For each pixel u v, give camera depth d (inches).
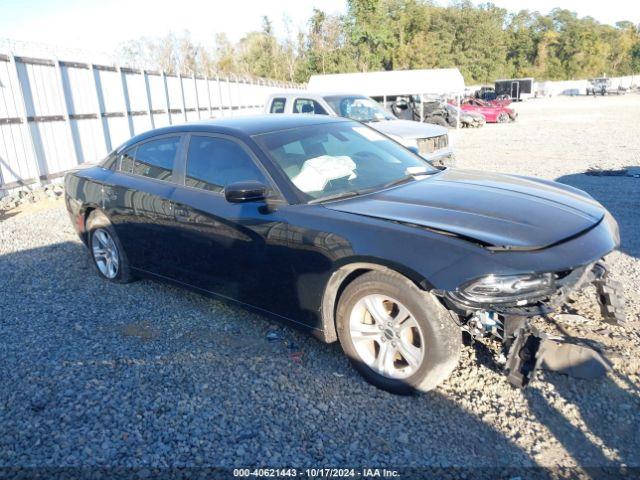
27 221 335.0
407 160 177.3
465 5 3240.7
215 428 118.5
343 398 127.4
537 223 122.8
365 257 122.9
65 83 463.2
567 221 126.1
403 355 124.4
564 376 129.8
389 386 127.1
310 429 117.0
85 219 216.4
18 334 169.8
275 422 119.7
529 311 113.0
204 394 131.3
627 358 134.8
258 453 110.3
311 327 141.1
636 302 169.6
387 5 2812.5
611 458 104.0
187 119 698.8
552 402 120.9
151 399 130.3
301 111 418.3
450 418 118.3
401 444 111.0
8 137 405.4
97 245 215.3
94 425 121.4
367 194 147.6
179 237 170.7
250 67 2309.3
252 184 139.9
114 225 199.5
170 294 197.3
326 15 2274.9
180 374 140.7
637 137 668.1
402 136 347.9
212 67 2183.8
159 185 179.5
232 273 157.1
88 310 186.2
